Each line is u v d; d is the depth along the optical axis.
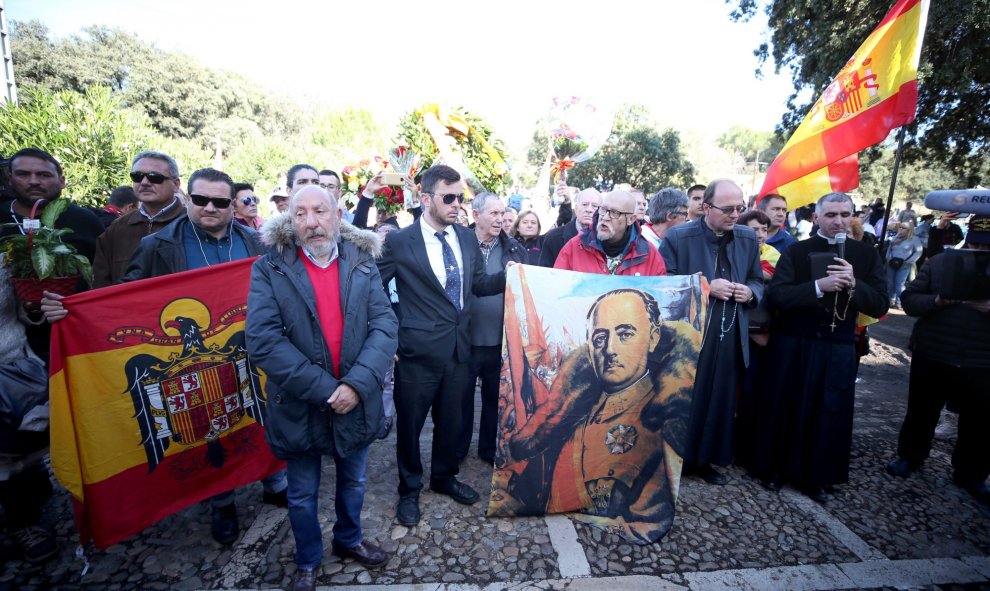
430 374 2.76
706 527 2.88
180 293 2.54
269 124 43.84
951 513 3.10
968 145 10.86
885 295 3.20
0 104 8.83
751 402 3.52
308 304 2.15
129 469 2.43
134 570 2.44
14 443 2.32
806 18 10.92
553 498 2.87
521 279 2.82
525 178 34.75
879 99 3.95
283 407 2.14
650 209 4.20
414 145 4.66
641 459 2.90
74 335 2.26
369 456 3.66
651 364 2.89
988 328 3.16
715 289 3.17
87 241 3.10
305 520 2.27
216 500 2.68
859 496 3.27
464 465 3.55
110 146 9.34
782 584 2.43
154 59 35.38
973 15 8.17
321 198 2.16
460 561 2.53
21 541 2.45
